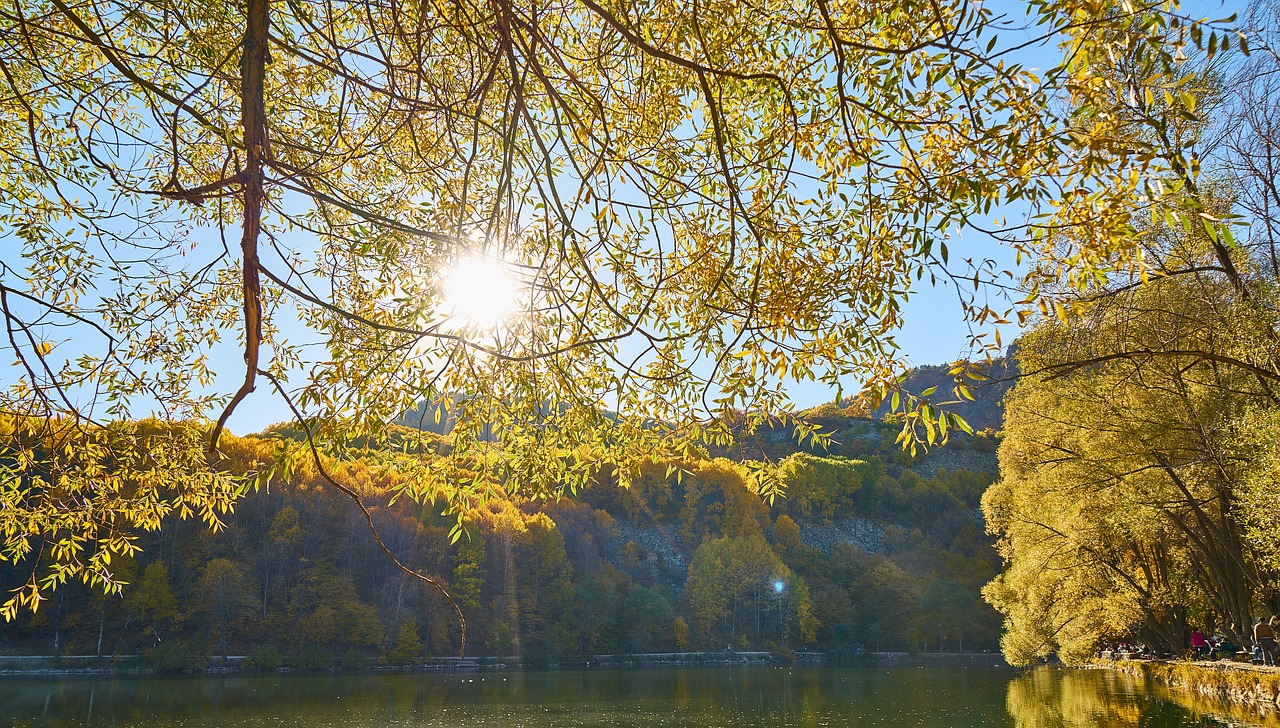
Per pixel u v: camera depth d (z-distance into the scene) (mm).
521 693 36531
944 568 104625
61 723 24062
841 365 4094
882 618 89000
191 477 5367
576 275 4023
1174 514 17938
